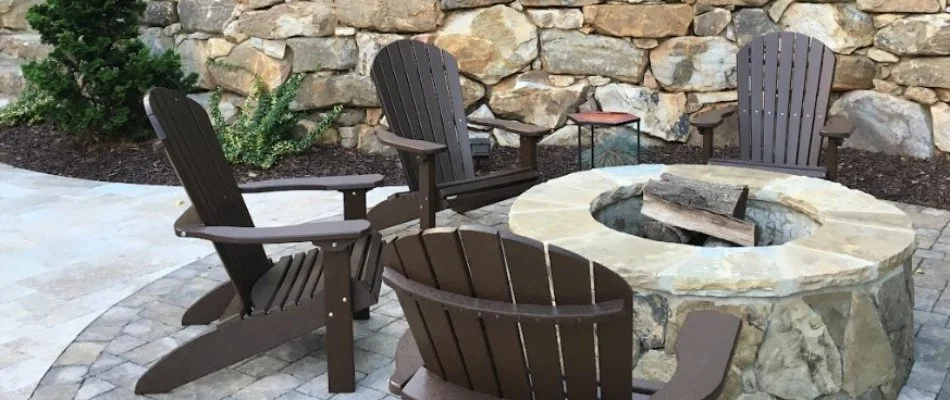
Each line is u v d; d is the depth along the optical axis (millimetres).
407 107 4168
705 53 5332
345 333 2686
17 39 7219
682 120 5496
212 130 3088
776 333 2402
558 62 5562
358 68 5719
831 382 2455
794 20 5203
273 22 5742
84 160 5730
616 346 1732
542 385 1858
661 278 2416
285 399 2688
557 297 1713
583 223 2906
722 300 2396
